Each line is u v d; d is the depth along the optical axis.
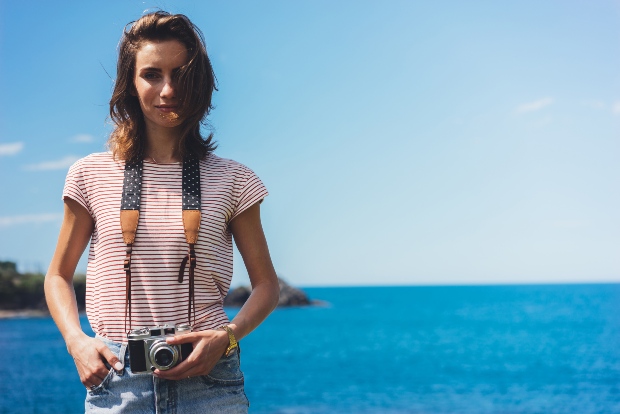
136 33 2.67
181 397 2.53
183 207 2.61
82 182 2.69
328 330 54.84
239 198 2.76
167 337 2.39
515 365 30.62
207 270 2.62
